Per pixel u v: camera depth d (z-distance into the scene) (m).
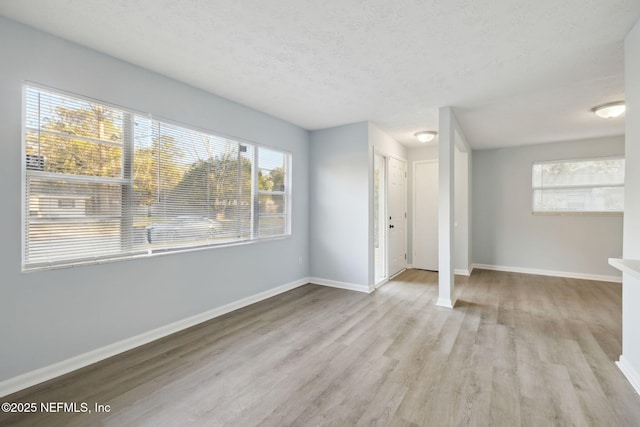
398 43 2.28
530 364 2.35
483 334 2.90
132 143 2.61
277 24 2.05
